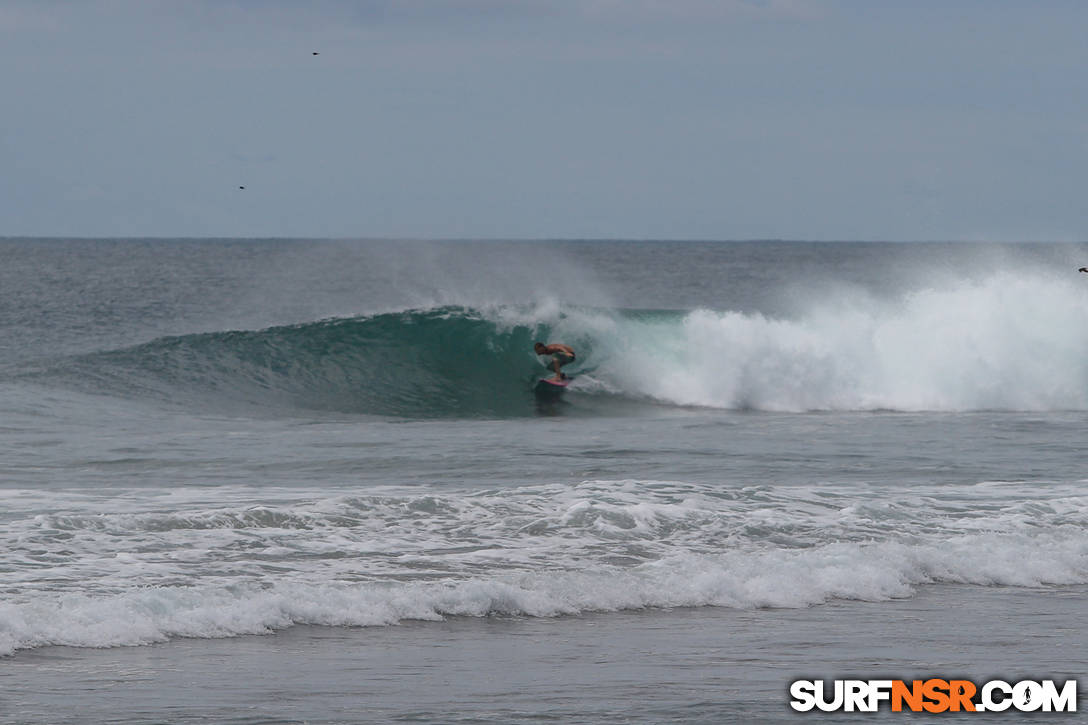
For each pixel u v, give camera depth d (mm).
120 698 30266
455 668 33812
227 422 93188
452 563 45188
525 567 45062
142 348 116125
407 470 67812
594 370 113125
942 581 46469
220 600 38562
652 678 33125
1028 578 46781
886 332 112500
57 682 31438
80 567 42469
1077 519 55531
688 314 116125
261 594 39344
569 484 63656
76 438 79750
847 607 42281
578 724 29000
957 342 110750
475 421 98500
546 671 33656
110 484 62094
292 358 114188
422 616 39219
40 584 40094
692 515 53312
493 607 40438
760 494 58812
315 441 79625
